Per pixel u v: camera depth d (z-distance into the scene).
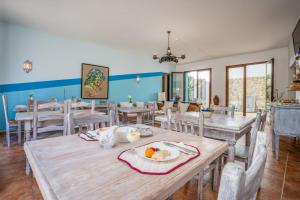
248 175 0.43
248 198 0.44
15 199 1.59
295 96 4.55
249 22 3.65
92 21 3.78
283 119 2.68
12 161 2.40
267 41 4.85
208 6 3.04
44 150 0.98
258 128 1.50
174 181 0.66
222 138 1.78
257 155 0.57
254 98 6.38
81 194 0.56
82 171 0.73
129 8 3.18
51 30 4.36
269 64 5.53
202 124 1.46
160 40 4.94
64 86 4.88
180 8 3.13
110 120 1.63
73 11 3.35
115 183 0.63
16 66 4.12
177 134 1.41
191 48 5.61
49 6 3.18
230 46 5.36
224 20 3.57
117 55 6.07
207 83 7.40
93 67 5.43
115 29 4.22
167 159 0.84
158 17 3.51
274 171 2.26
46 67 4.55
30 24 4.02
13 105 4.10
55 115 2.21
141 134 1.33
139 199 0.54
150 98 7.29
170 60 4.04
